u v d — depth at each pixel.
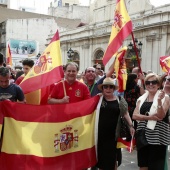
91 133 5.00
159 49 26.72
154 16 27.11
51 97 5.22
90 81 6.62
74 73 5.17
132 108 7.98
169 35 26.02
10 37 47.78
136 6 31.86
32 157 4.60
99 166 4.95
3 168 4.52
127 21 5.88
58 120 4.78
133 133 4.73
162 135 4.43
